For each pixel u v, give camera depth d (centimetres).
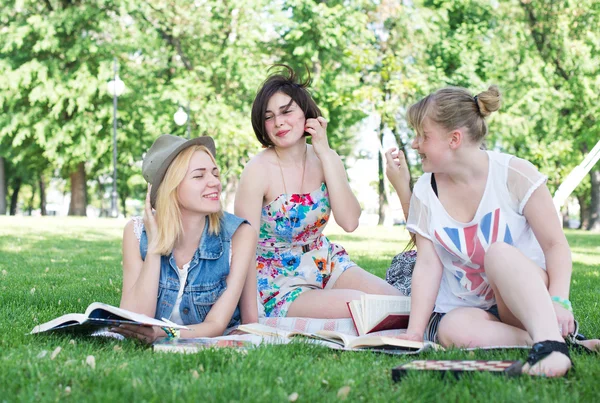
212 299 333
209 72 2309
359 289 381
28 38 2469
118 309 281
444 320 300
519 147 2500
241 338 299
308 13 2131
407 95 1972
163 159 322
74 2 2466
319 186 385
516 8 2292
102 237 1312
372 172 2864
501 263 261
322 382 227
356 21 2075
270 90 372
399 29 2139
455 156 302
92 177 3153
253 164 380
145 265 322
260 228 386
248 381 219
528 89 2222
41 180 3978
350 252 1012
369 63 1920
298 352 281
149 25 2425
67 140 2447
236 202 382
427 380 220
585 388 215
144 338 303
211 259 331
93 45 2369
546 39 2303
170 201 321
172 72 2545
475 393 212
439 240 311
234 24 2295
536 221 298
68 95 2398
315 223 384
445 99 299
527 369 233
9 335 316
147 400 202
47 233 1390
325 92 2159
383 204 2858
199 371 240
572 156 2472
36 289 524
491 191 304
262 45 2355
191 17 2309
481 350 279
